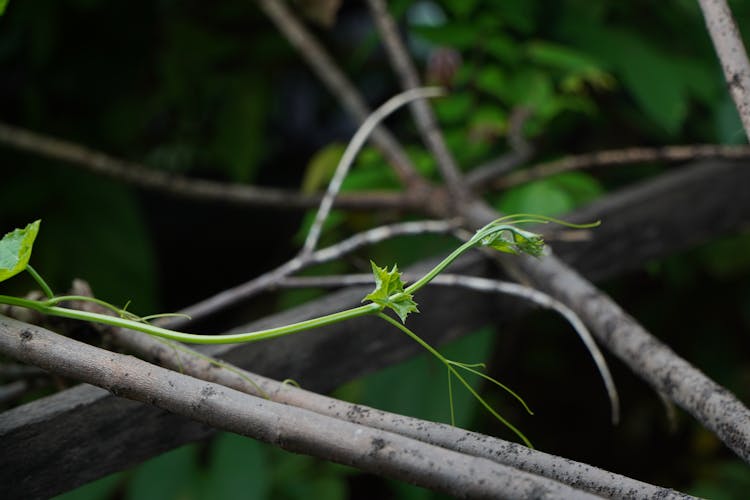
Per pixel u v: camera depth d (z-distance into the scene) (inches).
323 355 50.6
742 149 58.3
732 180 62.9
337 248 55.4
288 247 119.7
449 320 54.7
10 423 44.4
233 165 98.7
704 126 84.4
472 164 78.4
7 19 96.9
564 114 78.9
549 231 58.1
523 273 55.4
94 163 70.6
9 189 96.8
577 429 106.8
